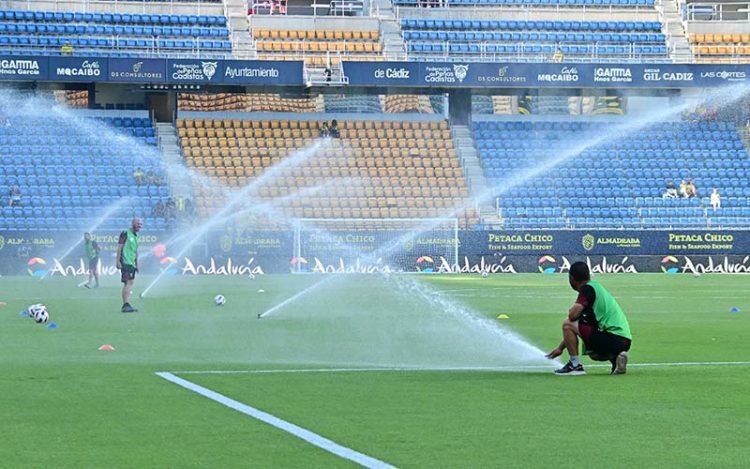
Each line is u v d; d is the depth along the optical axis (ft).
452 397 46.62
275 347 68.28
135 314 96.32
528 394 47.52
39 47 219.00
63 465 32.91
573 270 54.60
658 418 41.42
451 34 238.07
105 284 151.53
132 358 61.41
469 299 119.24
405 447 35.65
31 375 53.47
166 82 205.57
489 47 234.58
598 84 216.95
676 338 75.15
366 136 227.61
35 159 209.56
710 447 35.88
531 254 201.16
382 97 236.43
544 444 36.29
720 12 249.75
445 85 213.87
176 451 34.94
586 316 54.29
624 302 116.37
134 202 204.74
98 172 209.77
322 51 231.09
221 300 107.14
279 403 44.86
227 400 45.57
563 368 54.49
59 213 199.41
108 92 224.74
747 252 204.44
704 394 47.60
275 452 34.78
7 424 39.86
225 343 70.64
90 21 226.58
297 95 227.61
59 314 95.96
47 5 231.09
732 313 100.07
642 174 225.97
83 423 40.04
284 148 221.46
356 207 213.46
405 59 230.27
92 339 72.90
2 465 32.89
